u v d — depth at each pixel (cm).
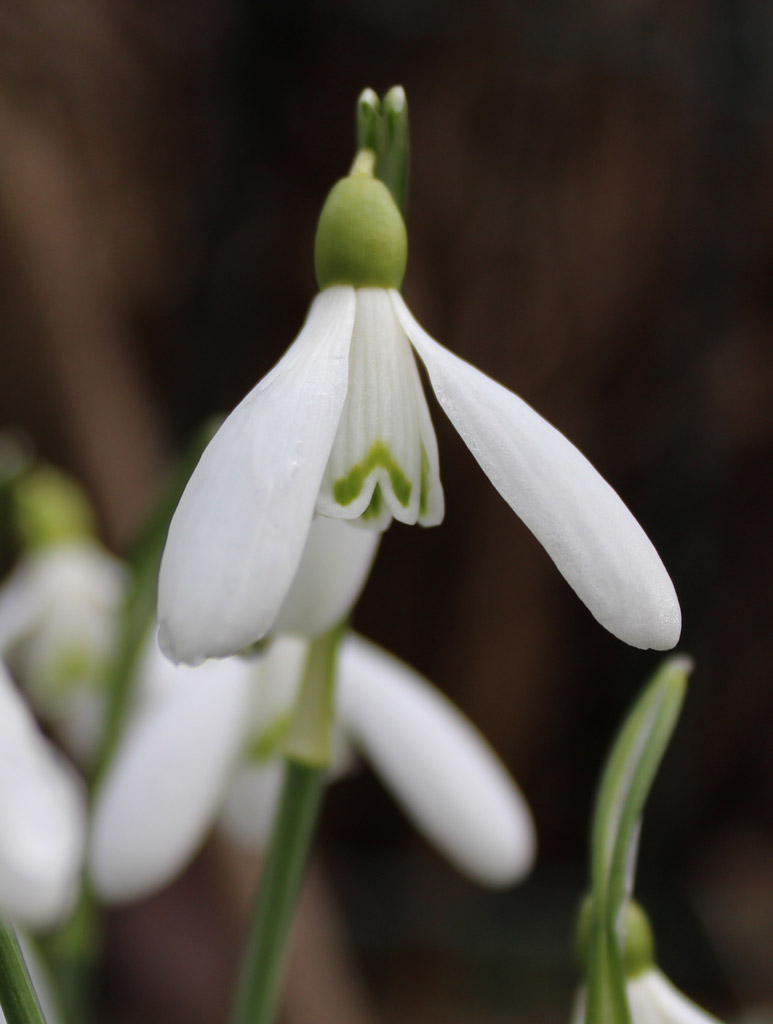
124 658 27
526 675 86
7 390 68
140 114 73
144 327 77
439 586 85
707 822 93
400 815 92
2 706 21
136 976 73
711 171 76
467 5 73
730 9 74
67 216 70
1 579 43
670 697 21
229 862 57
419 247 76
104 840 25
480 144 75
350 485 20
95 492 67
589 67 74
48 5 69
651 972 22
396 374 20
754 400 81
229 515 19
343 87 75
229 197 76
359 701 26
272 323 79
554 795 92
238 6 73
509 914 89
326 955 59
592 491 19
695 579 84
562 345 78
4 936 20
